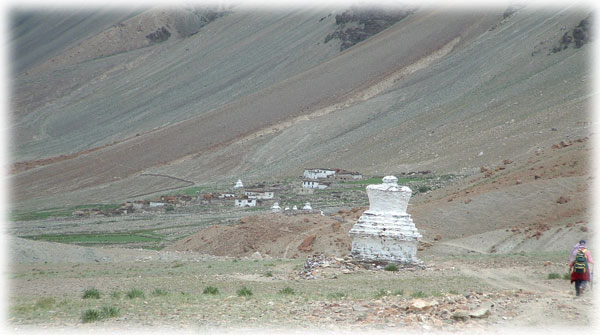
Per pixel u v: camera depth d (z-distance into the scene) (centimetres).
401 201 4106
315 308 2441
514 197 7600
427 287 3212
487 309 2297
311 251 7094
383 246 4062
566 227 6316
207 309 2459
